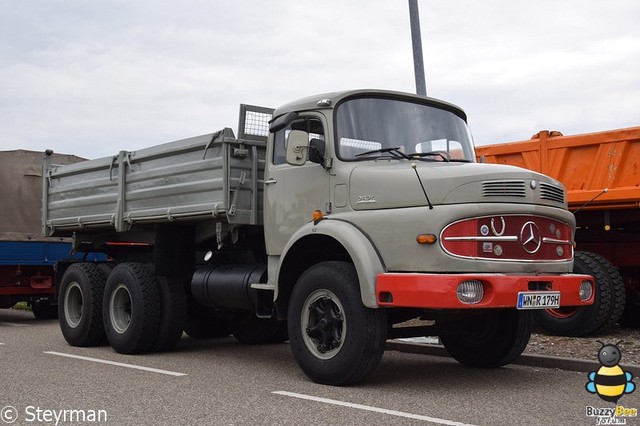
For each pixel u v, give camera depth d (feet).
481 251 20.81
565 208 23.09
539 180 21.97
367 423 17.71
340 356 22.03
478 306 20.38
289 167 25.45
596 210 32.53
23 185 50.16
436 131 25.52
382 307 21.70
